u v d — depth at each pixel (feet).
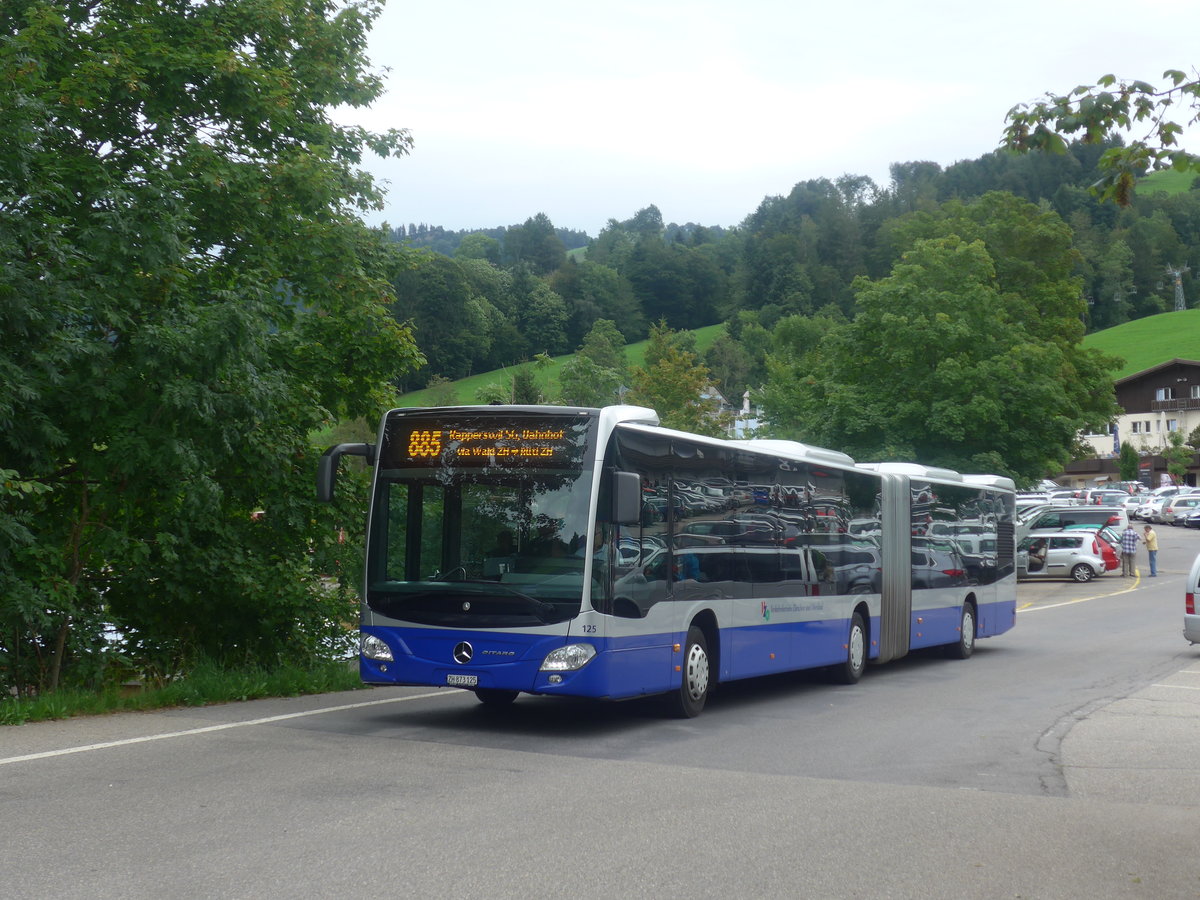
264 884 19.97
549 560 37.78
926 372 148.66
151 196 45.42
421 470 39.52
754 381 481.05
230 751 32.65
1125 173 25.26
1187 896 21.12
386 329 59.98
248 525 55.57
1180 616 101.40
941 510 69.72
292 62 60.85
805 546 52.85
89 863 21.01
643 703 47.50
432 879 20.58
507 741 36.42
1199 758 36.14
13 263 42.42
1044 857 23.67
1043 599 126.62
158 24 56.18
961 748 37.45
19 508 45.91
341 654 57.67
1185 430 420.36
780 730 40.65
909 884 21.38
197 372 44.24
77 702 39.75
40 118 44.73
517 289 501.15
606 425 38.55
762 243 586.86
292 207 55.47
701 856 22.80
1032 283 175.32
